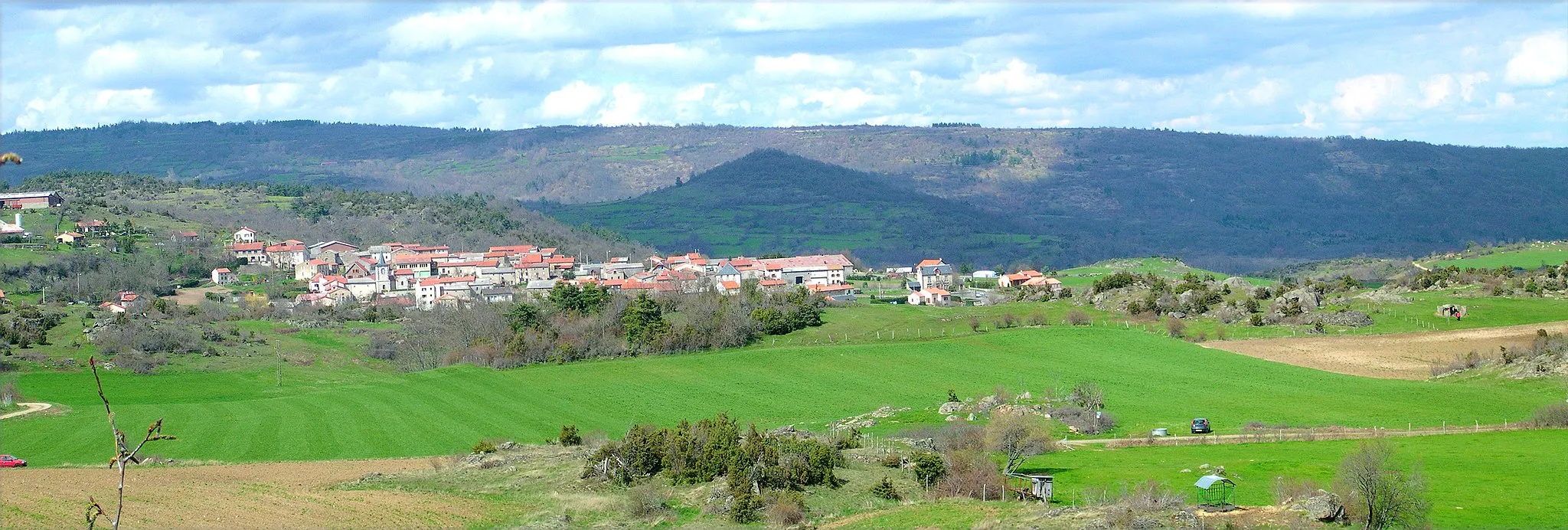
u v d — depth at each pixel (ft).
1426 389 499.10
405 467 380.58
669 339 645.51
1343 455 360.69
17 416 494.18
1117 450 386.93
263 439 451.12
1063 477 337.93
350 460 407.85
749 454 319.68
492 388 559.38
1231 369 562.25
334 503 303.48
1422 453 355.15
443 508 300.40
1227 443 392.88
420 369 654.53
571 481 334.65
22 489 306.76
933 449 371.76
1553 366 506.07
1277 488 295.89
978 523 272.51
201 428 472.85
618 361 618.44
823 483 319.88
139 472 355.97
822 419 484.33
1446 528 269.64
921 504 302.45
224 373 625.00
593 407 518.78
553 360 627.87
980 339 638.94
